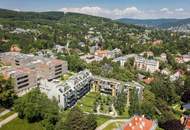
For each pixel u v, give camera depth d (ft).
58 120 487.61
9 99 546.26
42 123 479.41
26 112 486.38
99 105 611.88
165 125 547.08
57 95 552.41
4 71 639.76
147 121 466.70
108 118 548.72
